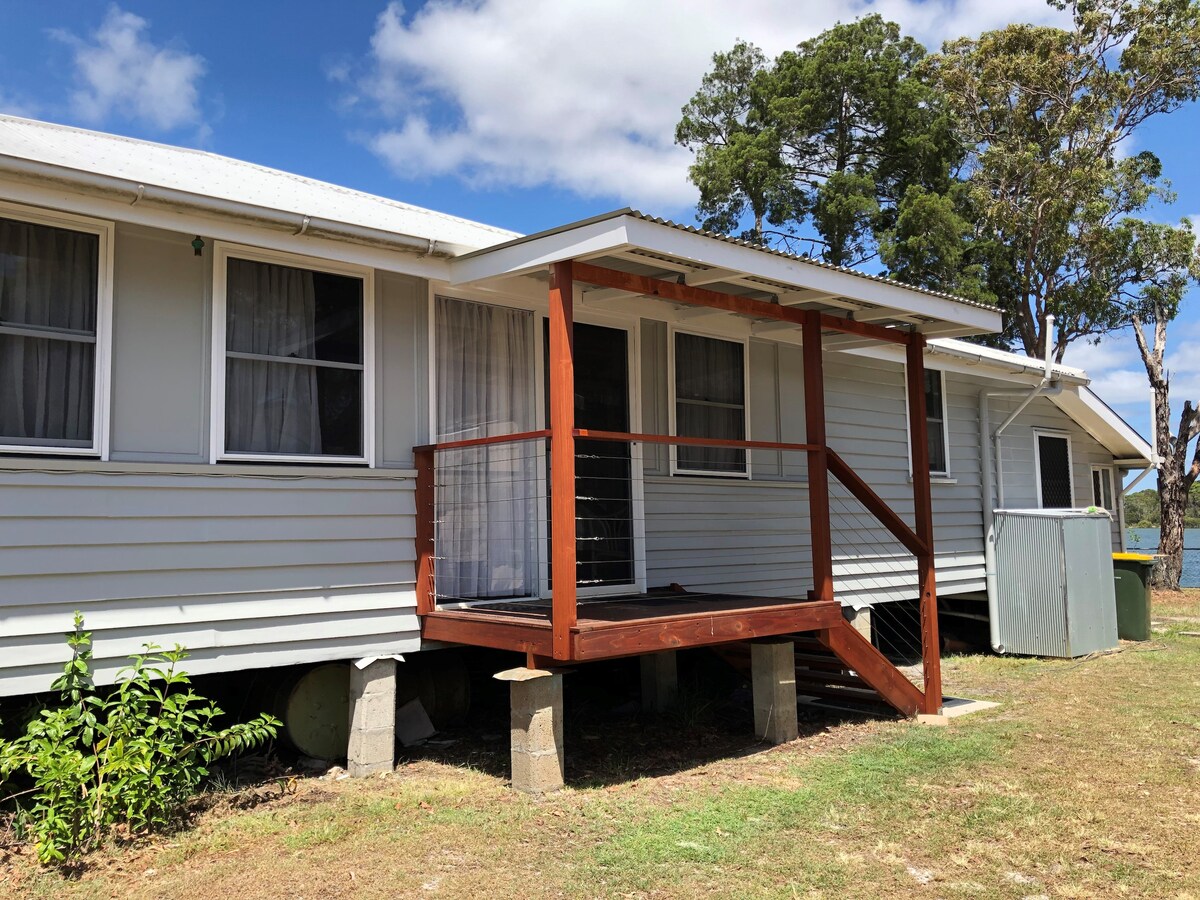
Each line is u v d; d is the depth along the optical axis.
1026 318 25.28
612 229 5.05
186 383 5.25
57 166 4.41
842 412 10.02
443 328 6.44
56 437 4.84
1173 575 20.98
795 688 7.10
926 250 23.33
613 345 7.38
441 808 4.96
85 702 4.84
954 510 11.34
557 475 5.11
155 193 4.70
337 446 5.80
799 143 26.16
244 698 6.05
